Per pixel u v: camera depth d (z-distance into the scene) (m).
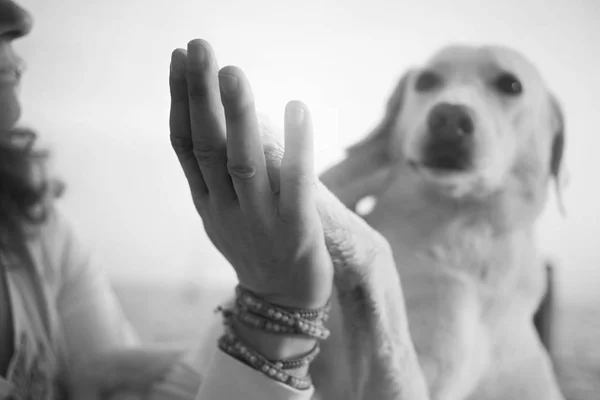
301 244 0.39
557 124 0.96
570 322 1.32
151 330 1.28
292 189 0.38
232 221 0.40
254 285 0.42
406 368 0.48
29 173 0.84
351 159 0.95
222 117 0.37
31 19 0.61
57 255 0.89
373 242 0.46
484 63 0.90
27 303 0.74
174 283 1.55
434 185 0.88
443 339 0.82
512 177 0.90
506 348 0.88
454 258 0.87
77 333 0.88
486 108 0.87
